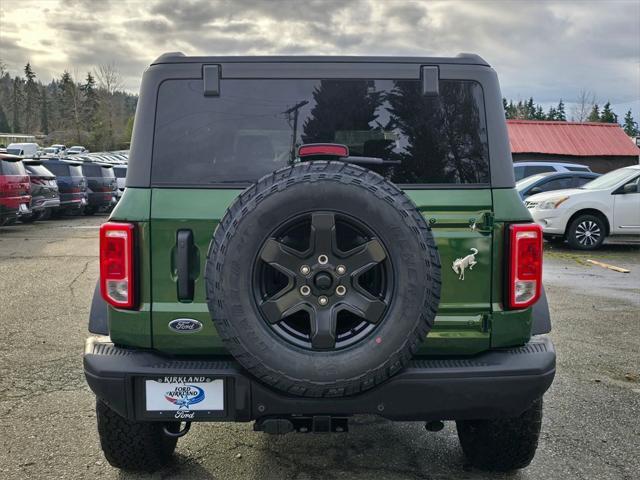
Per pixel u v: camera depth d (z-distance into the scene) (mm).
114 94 71688
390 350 2533
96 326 2965
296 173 2564
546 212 12547
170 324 2812
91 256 11305
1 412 4129
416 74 2982
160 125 2920
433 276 2547
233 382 2727
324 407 2682
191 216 2809
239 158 2941
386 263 2561
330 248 2543
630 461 3508
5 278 9023
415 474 3381
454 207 2842
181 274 2803
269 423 2738
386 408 2719
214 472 3398
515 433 3170
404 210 2547
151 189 2863
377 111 3000
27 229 16125
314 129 2986
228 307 2527
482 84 2984
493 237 2855
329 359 2527
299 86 2980
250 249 2531
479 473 3396
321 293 2559
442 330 2842
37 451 3582
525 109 76875
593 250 12562
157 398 2758
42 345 5633
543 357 2842
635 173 12438
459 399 2748
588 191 12469
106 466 3426
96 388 2779
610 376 4910
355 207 2529
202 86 2945
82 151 57750
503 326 2854
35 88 101000
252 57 2965
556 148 30531
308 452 3662
